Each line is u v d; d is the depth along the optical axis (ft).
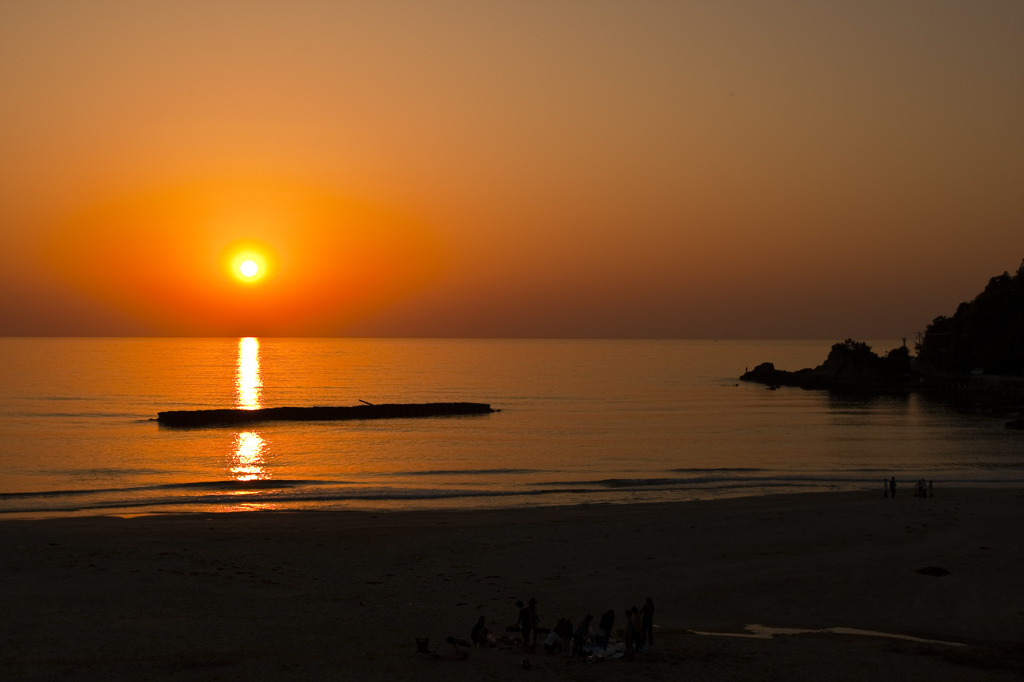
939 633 91.97
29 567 111.65
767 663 79.82
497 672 77.00
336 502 190.80
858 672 77.30
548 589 108.47
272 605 99.04
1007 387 600.80
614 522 151.53
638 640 83.15
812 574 112.06
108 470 249.14
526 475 242.99
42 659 77.71
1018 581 108.06
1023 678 75.87
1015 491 193.88
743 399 607.37
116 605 96.17
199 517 167.53
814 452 306.55
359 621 93.76
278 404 530.68
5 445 313.12
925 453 303.48
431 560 124.57
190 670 76.02
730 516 154.10
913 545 126.00
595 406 538.47
